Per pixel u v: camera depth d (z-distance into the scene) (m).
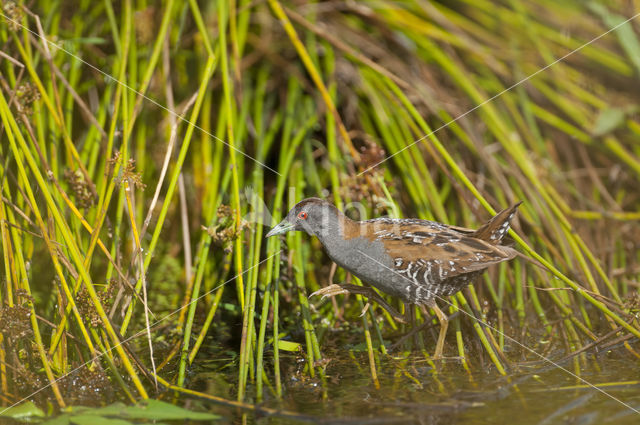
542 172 10.38
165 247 10.28
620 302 7.92
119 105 8.97
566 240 9.23
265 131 11.05
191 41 11.39
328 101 9.48
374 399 6.33
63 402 6.27
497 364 6.97
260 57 11.76
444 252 7.11
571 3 12.05
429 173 10.31
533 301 8.71
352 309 9.00
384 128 10.32
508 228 7.30
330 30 11.81
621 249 9.98
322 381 6.82
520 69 11.53
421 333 8.10
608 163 11.35
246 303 7.15
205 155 10.18
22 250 7.79
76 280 7.02
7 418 5.95
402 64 11.70
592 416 5.88
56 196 8.12
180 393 6.55
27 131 8.39
